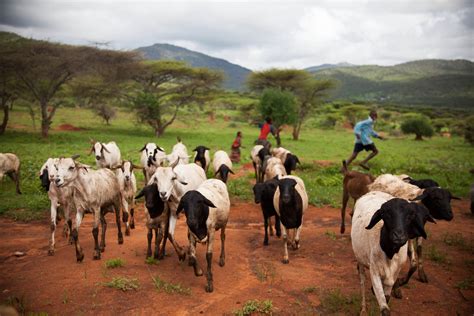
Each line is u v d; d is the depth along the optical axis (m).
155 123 36.50
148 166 11.98
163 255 7.82
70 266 7.30
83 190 7.46
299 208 7.93
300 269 7.33
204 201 6.40
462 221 10.60
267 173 11.77
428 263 7.50
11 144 25.14
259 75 40.97
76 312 5.67
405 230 4.56
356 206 6.11
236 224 10.68
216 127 49.81
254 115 57.06
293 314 5.69
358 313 5.70
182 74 37.47
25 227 10.08
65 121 44.62
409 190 7.01
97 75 33.59
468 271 7.13
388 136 50.53
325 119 63.00
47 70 27.94
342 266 7.45
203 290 6.43
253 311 5.67
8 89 30.70
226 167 12.31
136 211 11.80
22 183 14.09
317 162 21.09
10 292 6.24
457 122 59.47
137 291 6.29
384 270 4.95
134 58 34.91
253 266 7.50
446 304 5.95
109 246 8.52
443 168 20.34
